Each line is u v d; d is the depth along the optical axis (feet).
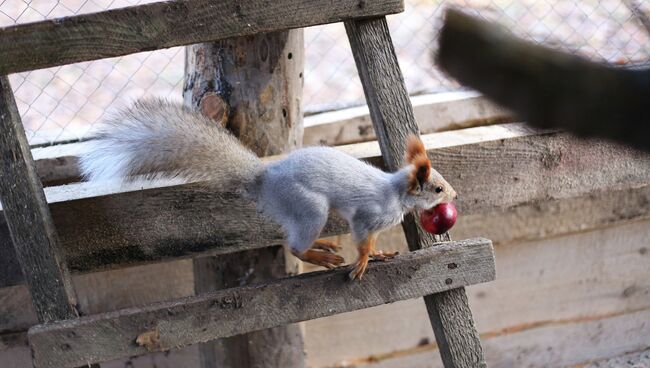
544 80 5.30
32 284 10.07
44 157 12.90
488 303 16.02
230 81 12.13
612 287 16.62
